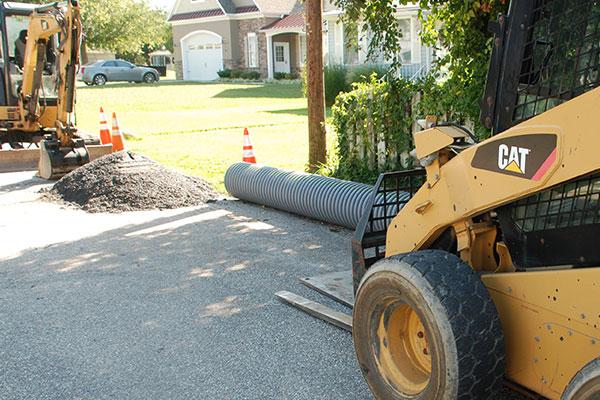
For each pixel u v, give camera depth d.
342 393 3.97
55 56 13.37
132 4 55.28
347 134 10.30
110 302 5.57
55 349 4.68
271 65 44.62
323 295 5.57
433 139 3.53
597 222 2.86
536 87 3.09
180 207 9.19
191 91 34.44
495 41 3.29
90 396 4.02
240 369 4.30
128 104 26.95
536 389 3.14
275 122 19.59
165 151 14.28
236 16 45.53
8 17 13.27
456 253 3.73
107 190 9.44
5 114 13.28
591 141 2.68
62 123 11.49
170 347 4.66
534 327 3.10
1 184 11.14
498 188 3.15
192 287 5.88
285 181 8.45
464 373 3.08
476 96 7.84
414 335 3.60
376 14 8.50
